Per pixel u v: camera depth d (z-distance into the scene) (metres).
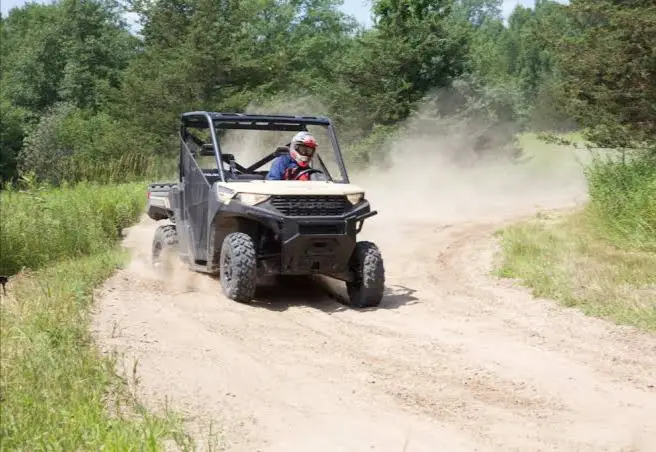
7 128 57.25
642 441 4.91
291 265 8.60
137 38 47.94
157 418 4.95
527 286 9.69
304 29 59.53
